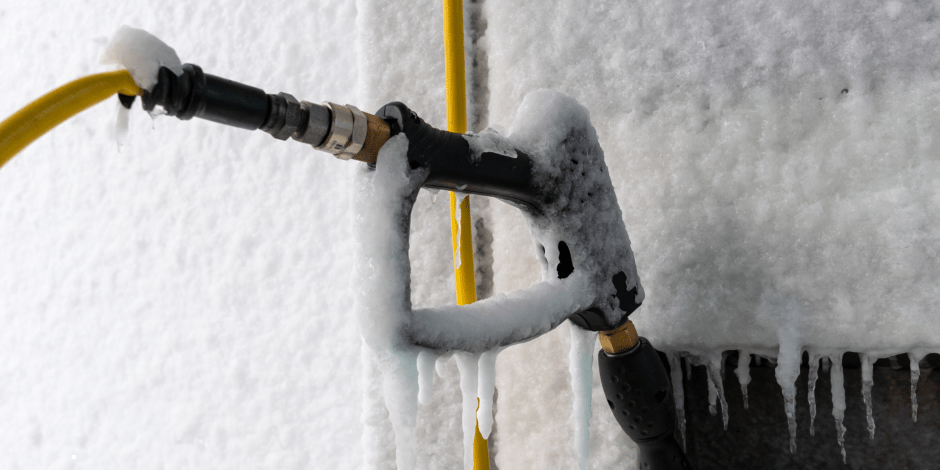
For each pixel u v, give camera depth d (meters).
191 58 1.19
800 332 0.73
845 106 0.73
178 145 1.20
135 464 1.21
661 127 0.79
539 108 0.70
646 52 0.79
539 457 0.83
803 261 0.73
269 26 1.09
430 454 0.89
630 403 0.72
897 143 0.71
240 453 1.07
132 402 1.23
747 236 0.75
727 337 0.76
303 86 1.06
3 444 1.46
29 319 1.45
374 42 0.93
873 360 0.72
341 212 1.01
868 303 0.72
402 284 0.60
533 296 0.65
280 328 1.05
